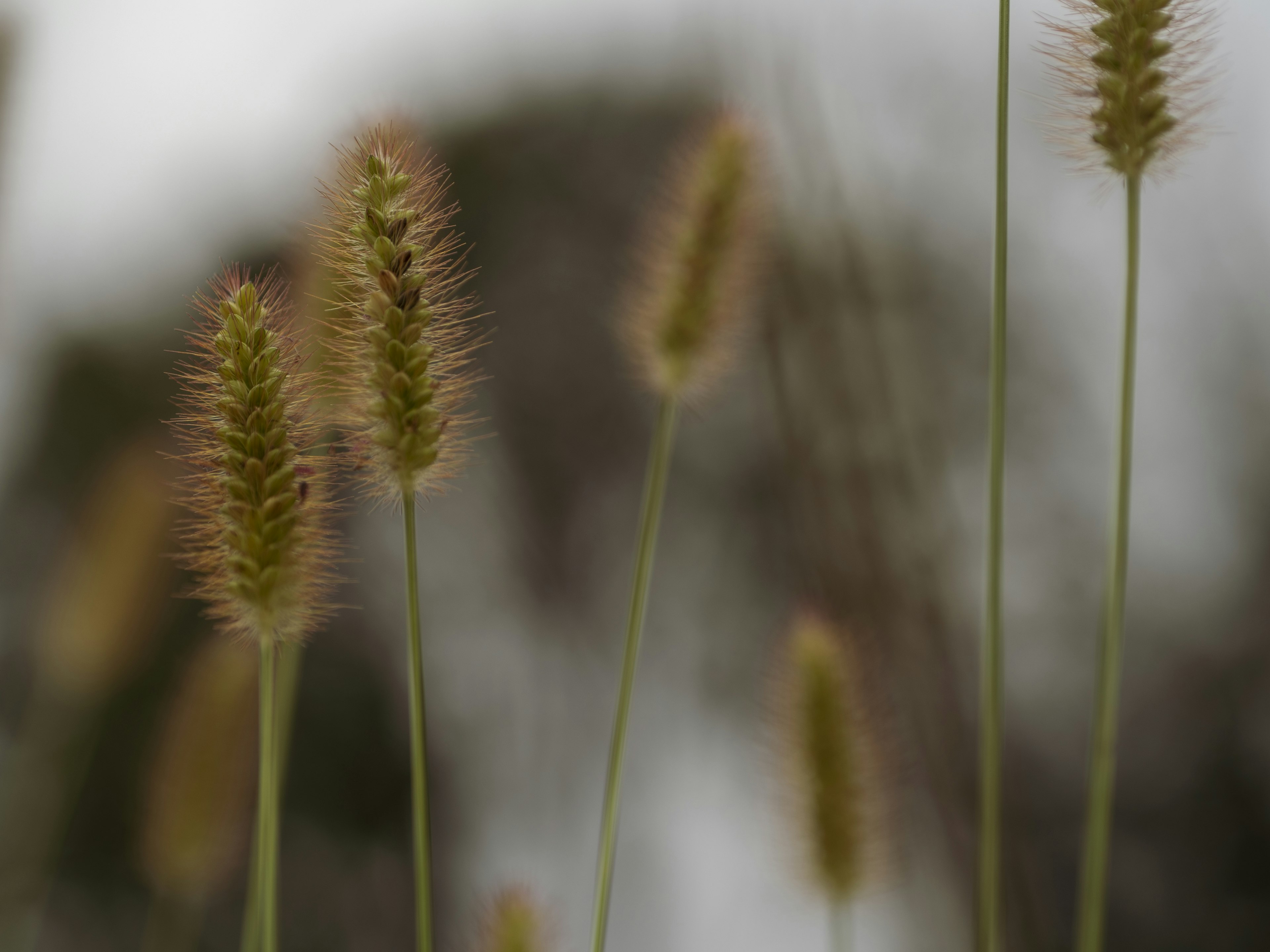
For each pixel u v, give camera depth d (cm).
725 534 208
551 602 227
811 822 67
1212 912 182
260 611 59
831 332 117
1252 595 192
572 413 233
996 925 61
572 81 245
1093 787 61
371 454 60
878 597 108
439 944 210
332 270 62
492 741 221
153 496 92
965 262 203
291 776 215
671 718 212
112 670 93
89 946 199
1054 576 199
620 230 235
